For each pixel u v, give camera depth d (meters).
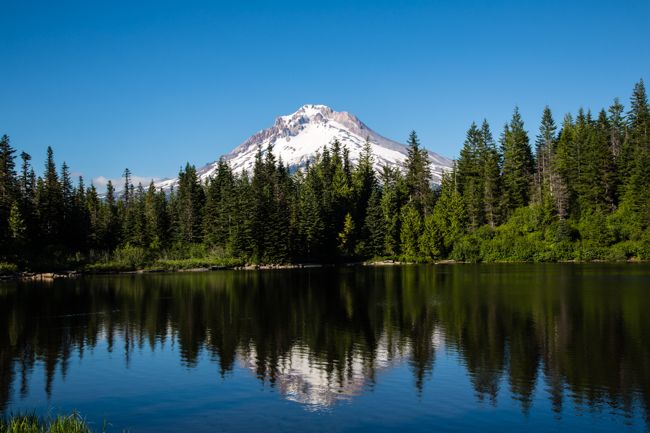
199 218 122.62
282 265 105.75
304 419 20.09
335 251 116.25
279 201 111.12
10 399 23.03
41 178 109.81
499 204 112.62
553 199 107.31
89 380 25.64
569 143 115.62
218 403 22.06
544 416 20.08
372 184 136.25
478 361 27.78
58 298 55.78
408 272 85.38
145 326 39.22
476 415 20.30
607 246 97.75
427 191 125.38
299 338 34.22
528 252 101.25
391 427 19.20
